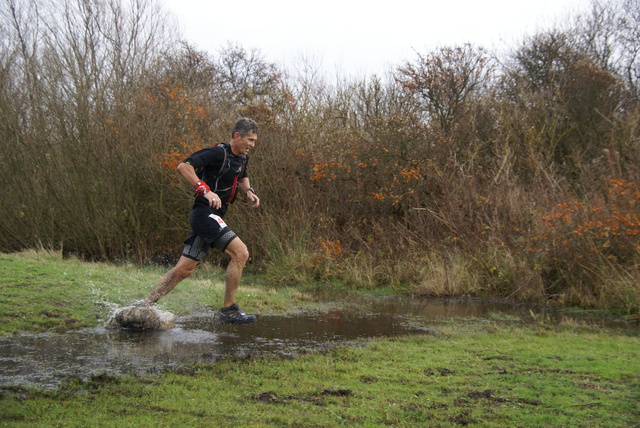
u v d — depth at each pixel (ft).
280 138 42.22
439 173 36.81
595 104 44.09
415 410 10.66
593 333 19.17
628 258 26.35
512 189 34.37
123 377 12.12
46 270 24.07
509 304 26.68
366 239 37.93
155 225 43.29
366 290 31.55
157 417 9.95
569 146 43.34
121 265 38.06
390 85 48.39
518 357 14.96
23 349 14.29
